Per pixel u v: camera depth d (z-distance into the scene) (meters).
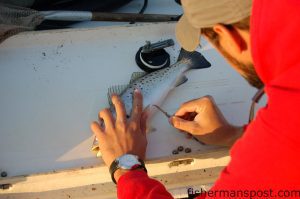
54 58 1.84
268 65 0.97
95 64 1.84
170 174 1.76
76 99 1.74
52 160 1.59
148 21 2.13
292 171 0.95
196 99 1.66
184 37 1.22
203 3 1.05
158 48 1.83
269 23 0.92
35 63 1.82
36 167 1.58
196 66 1.83
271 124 0.94
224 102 1.76
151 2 2.30
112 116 1.61
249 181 1.03
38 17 1.99
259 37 0.94
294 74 0.91
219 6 1.02
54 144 1.63
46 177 1.56
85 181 1.67
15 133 1.64
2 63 1.82
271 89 0.95
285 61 0.92
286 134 0.92
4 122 1.66
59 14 2.05
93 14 2.09
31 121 1.67
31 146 1.62
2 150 1.60
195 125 1.60
